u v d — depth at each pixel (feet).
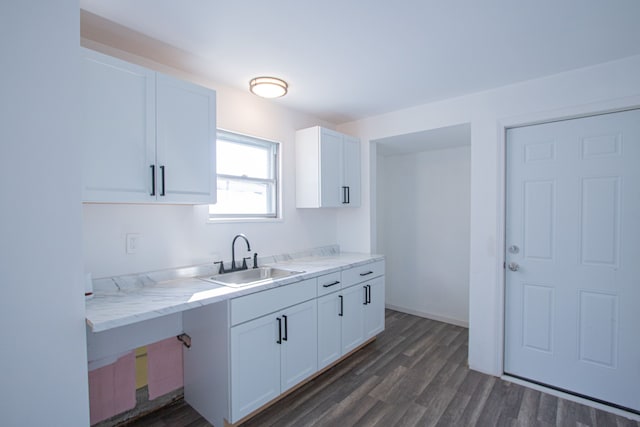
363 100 8.81
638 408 6.49
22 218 3.63
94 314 4.42
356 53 6.21
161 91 5.62
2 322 3.51
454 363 8.57
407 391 7.22
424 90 8.07
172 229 6.81
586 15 4.95
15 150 3.59
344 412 6.45
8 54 3.54
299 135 9.55
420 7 4.76
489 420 6.23
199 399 6.49
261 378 6.23
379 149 11.96
